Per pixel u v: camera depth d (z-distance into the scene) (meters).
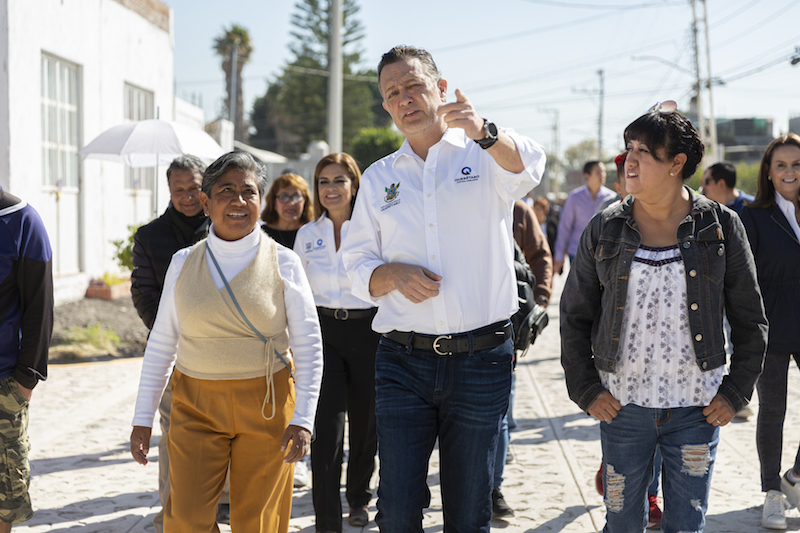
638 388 2.81
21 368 3.44
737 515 4.29
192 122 18.92
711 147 30.16
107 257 12.80
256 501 3.06
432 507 4.61
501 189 3.00
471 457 2.96
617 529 2.94
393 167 3.11
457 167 3.01
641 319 2.79
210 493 2.98
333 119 16.59
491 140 2.74
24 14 10.08
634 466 2.86
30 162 10.24
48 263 3.51
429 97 3.00
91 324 10.02
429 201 2.98
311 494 4.87
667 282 2.77
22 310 3.48
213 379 3.00
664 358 2.78
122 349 9.55
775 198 4.22
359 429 4.33
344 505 4.71
